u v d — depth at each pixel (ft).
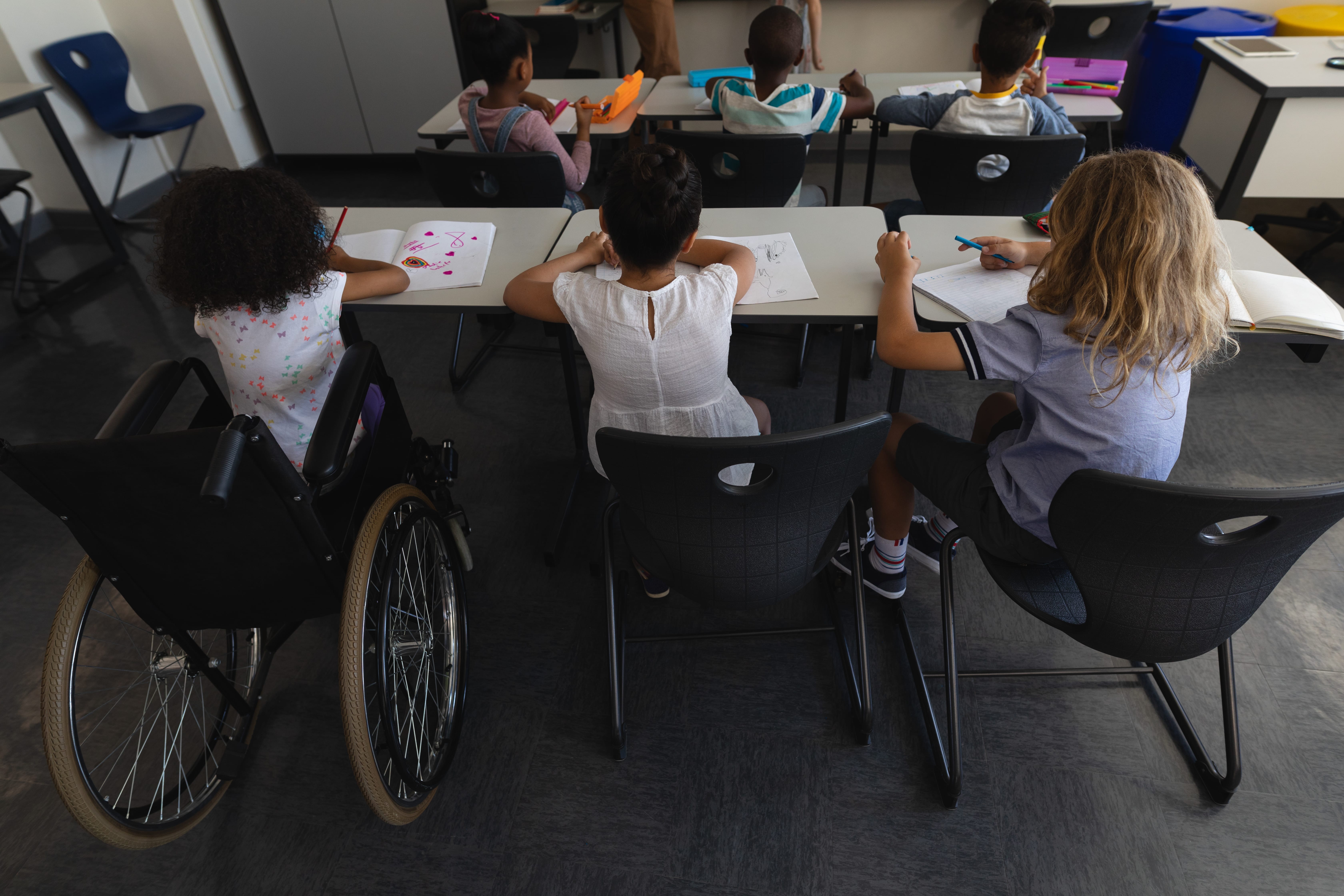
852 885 4.38
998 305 4.77
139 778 4.99
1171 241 3.30
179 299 4.08
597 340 4.11
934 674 5.44
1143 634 3.67
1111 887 4.33
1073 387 3.67
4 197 9.31
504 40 6.77
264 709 5.36
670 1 12.22
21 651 5.82
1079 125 12.96
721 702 5.33
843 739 5.09
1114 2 9.94
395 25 12.26
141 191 13.00
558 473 7.23
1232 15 11.19
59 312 10.03
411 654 5.02
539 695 5.42
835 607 5.66
